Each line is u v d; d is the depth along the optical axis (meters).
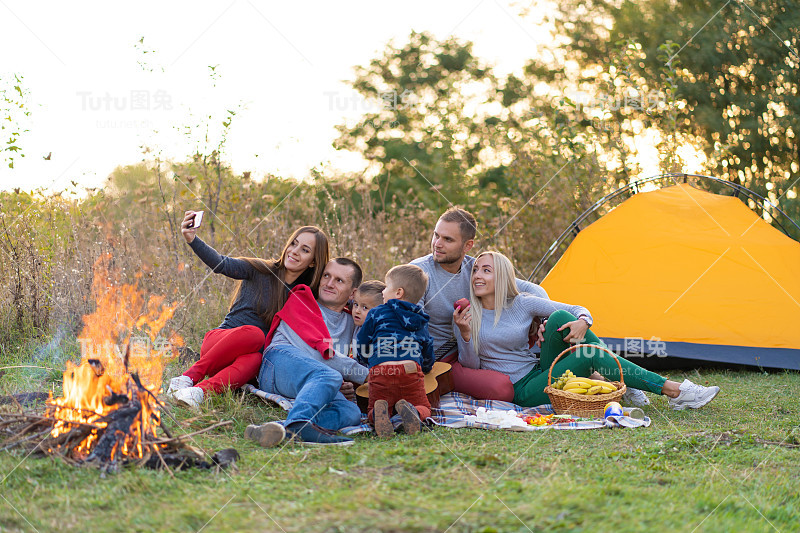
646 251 7.02
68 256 6.75
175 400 4.19
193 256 7.30
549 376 4.63
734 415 4.63
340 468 3.19
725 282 6.74
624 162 10.60
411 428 3.90
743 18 13.48
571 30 16.17
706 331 6.53
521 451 3.54
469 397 4.80
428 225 10.28
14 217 6.80
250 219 7.92
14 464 2.97
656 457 3.50
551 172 10.60
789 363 6.26
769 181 13.31
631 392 4.91
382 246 8.57
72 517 2.49
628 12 15.02
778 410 4.80
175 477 2.94
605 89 11.48
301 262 4.72
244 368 4.44
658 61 13.63
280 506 2.63
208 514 2.54
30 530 2.38
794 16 13.16
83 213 7.29
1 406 3.64
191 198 7.96
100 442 3.11
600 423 4.17
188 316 6.49
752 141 13.15
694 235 7.05
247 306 4.79
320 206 10.64
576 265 7.19
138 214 8.03
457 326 4.85
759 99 13.20
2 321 6.21
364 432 3.96
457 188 16.03
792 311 6.58
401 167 17.03
